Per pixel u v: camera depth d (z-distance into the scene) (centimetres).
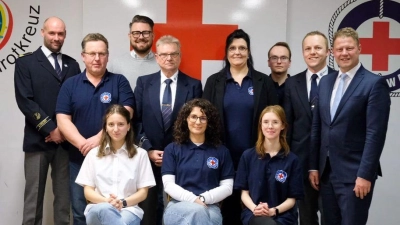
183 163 248
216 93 267
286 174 242
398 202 334
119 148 247
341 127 228
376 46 331
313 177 248
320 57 263
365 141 222
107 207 223
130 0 329
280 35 328
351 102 225
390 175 334
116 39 329
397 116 331
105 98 262
